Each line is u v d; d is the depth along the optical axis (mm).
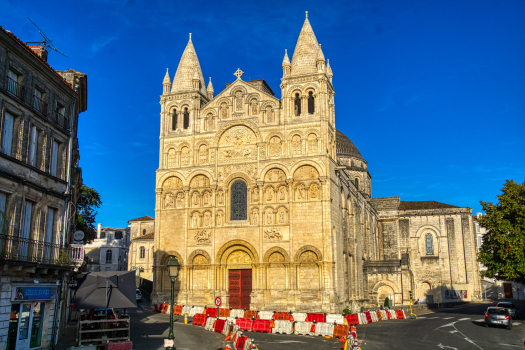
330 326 39094
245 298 57000
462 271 92375
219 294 57375
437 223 95250
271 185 57969
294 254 55281
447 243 94000
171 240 60719
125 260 118062
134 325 43906
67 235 34500
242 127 60656
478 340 36469
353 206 70062
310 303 53875
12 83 27828
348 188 68000
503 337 38312
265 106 60094
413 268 94562
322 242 54719
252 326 42031
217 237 58812
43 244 30094
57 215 32625
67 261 32375
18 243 27234
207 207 60125
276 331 41156
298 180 57031
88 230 62500
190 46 67000
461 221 94125
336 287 55406
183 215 60812
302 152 57656
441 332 41062
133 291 30906
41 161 30875
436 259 93938
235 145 60500
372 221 90688
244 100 61156
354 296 66562
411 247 95438
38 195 30047
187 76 65000
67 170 34250
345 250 62719
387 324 47844
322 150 57031
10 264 25094
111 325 32031
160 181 62281
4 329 25641
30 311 28453
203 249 59094
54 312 30750
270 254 56344
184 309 53531
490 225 51844
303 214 56062
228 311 49594
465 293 91562
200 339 36062
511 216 51781
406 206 101000
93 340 28438
